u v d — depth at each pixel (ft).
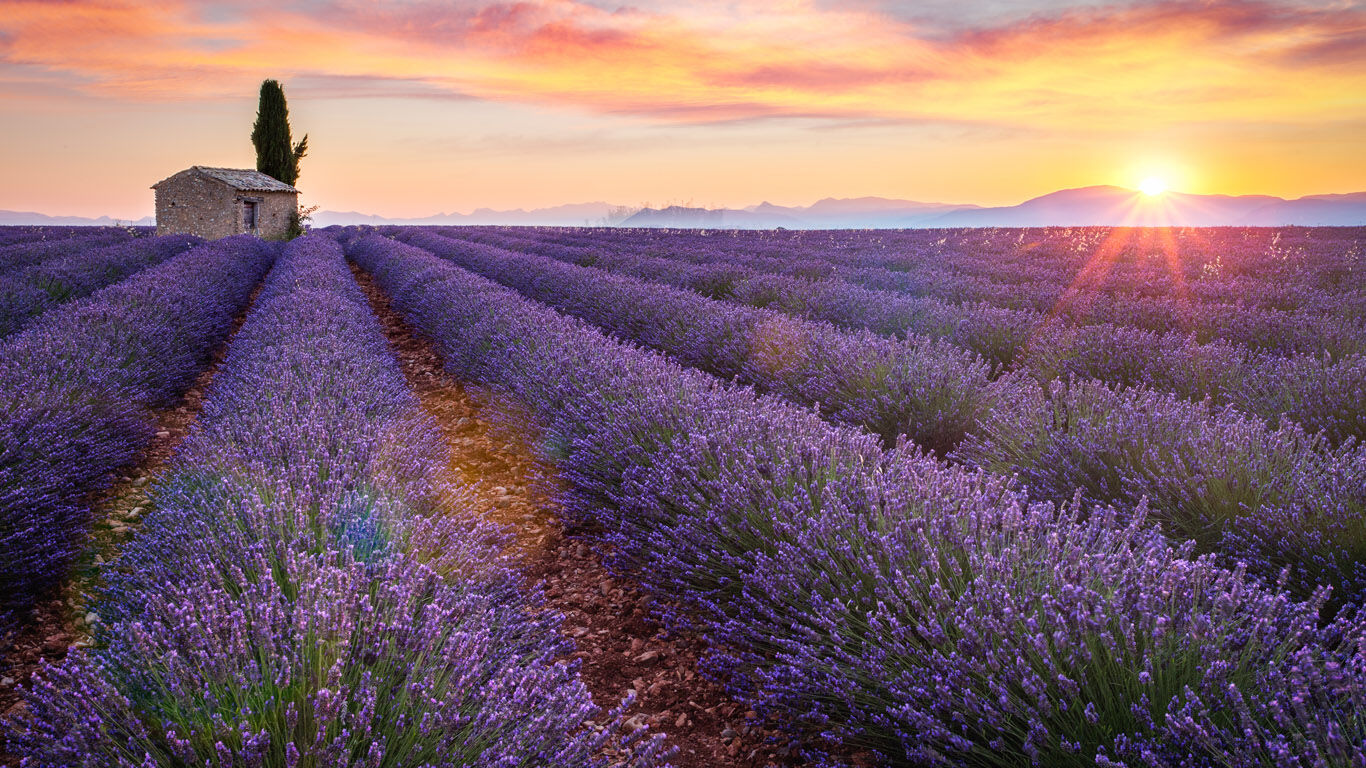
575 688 7.37
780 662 9.27
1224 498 11.38
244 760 5.77
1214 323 27.55
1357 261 55.26
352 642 7.07
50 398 16.31
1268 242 84.58
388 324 45.80
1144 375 20.11
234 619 6.93
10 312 31.35
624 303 36.09
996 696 6.86
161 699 6.69
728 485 11.32
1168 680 6.39
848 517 9.61
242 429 14.57
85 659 6.82
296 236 155.02
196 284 40.19
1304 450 11.98
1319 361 17.69
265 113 163.22
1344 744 5.03
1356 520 9.79
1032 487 13.44
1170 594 6.84
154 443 21.08
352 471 12.28
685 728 9.28
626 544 12.51
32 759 6.14
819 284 40.29
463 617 8.48
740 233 146.41
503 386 21.99
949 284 42.68
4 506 11.53
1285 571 7.20
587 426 16.20
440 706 6.43
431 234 134.10
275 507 9.96
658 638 11.27
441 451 16.76
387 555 9.55
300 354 21.27
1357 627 6.53
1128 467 12.64
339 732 6.21
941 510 9.11
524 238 115.34
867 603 8.73
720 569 10.69
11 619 10.98
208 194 136.56
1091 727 6.43
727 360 25.71
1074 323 30.01
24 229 145.48
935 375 17.80
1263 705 5.93
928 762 6.88
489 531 12.12
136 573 9.75
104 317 25.44
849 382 19.30
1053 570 7.81
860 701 7.75
